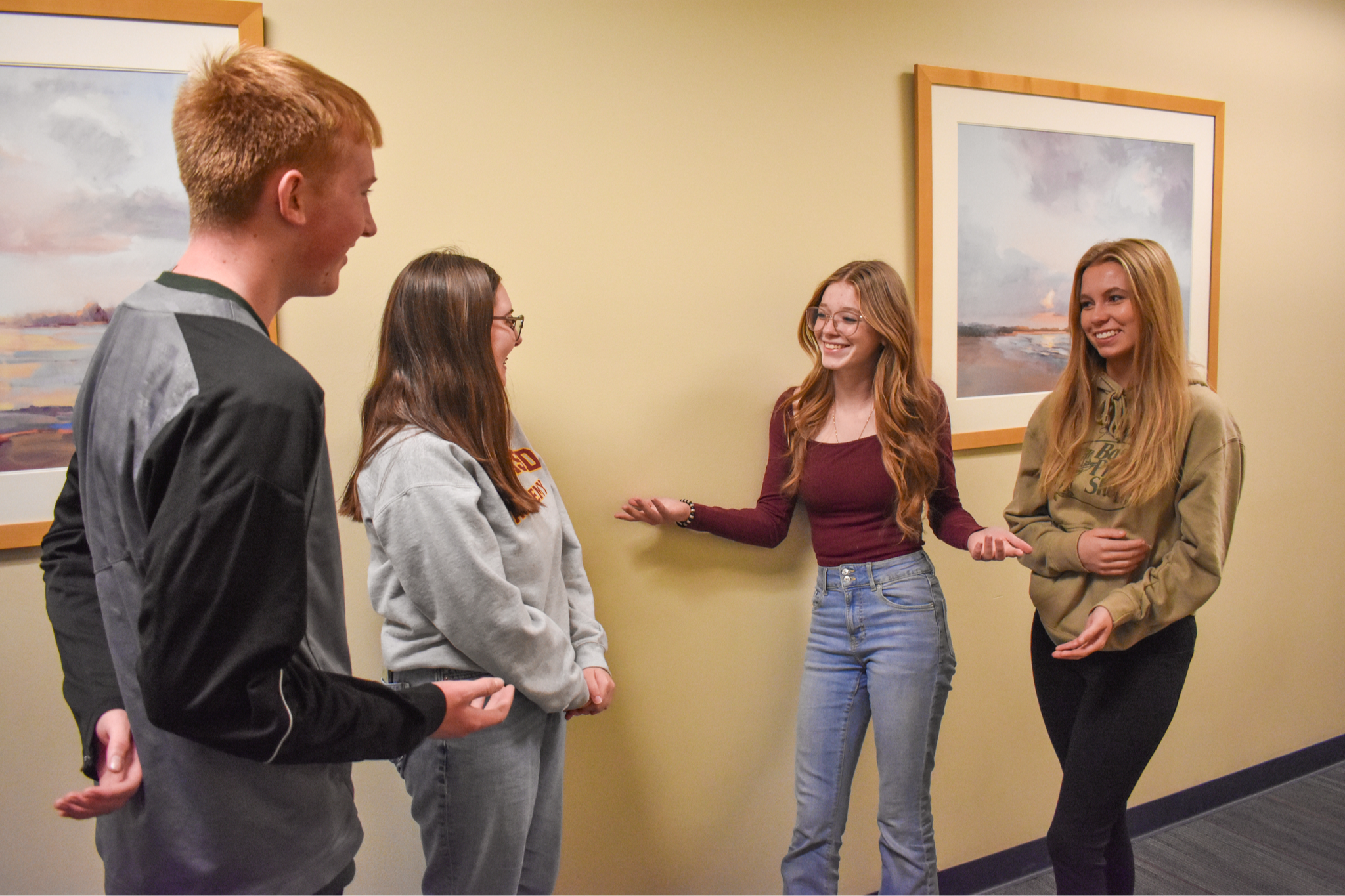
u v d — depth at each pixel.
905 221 2.00
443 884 1.26
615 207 1.68
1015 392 2.14
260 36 1.38
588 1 1.63
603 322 1.69
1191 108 2.31
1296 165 2.55
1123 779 1.53
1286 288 2.56
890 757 1.65
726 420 1.83
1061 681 1.69
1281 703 2.64
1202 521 1.46
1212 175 2.37
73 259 1.32
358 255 1.49
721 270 1.80
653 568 1.78
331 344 1.49
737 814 1.90
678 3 1.72
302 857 0.83
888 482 1.67
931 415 1.68
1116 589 1.54
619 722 1.76
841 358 1.67
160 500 0.69
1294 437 2.61
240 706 0.65
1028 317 2.14
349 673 0.92
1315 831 2.36
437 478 1.15
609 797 1.76
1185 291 2.36
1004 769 2.21
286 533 0.68
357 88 1.46
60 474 1.34
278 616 0.67
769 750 1.93
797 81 1.85
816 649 1.76
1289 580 2.63
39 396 1.33
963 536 1.68
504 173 1.58
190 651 0.63
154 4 1.32
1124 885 1.68
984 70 2.06
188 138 0.78
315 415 0.74
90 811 0.77
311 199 0.81
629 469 1.74
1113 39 2.23
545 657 1.23
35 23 1.28
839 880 2.02
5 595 1.34
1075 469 1.64
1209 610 2.48
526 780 1.26
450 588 1.13
